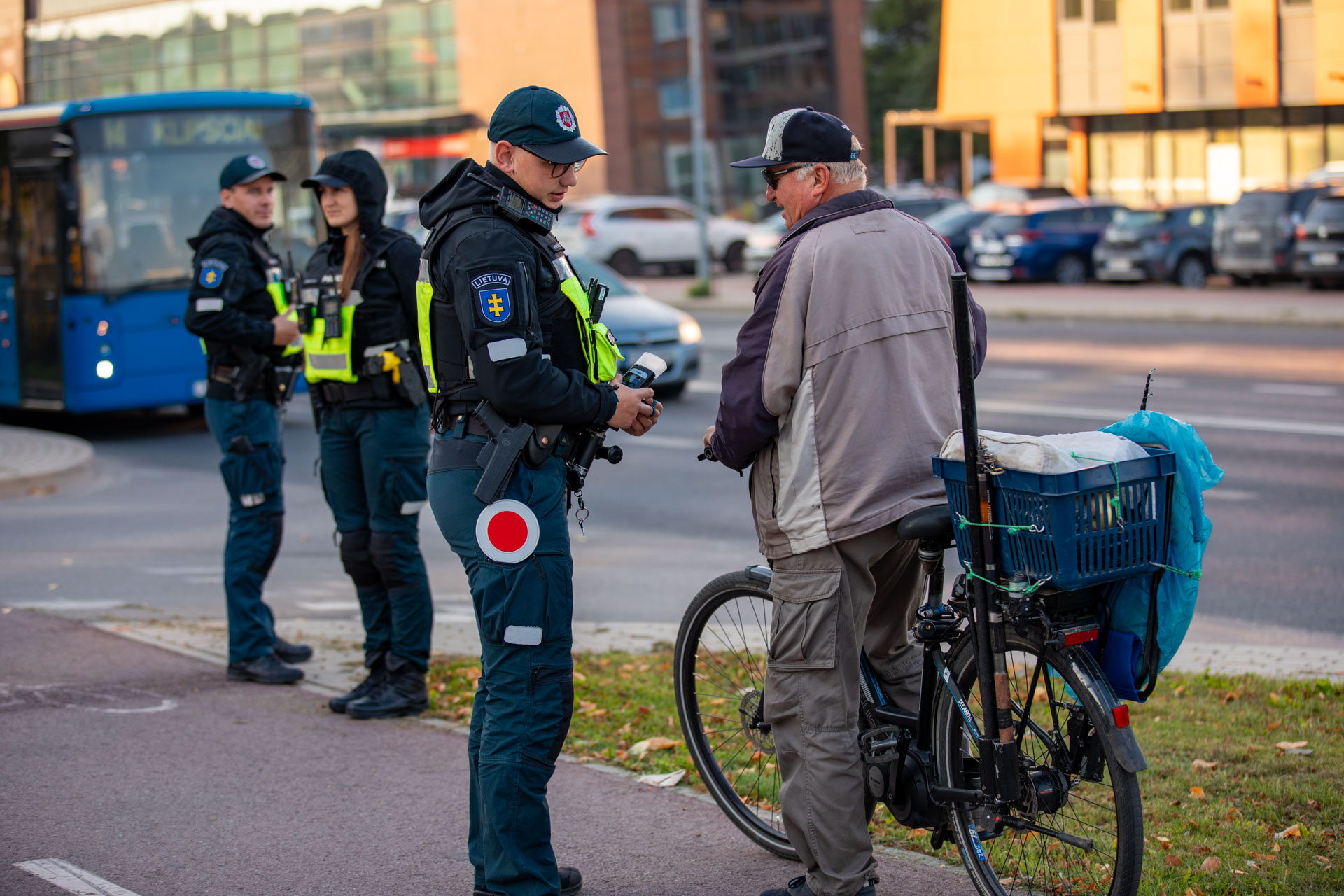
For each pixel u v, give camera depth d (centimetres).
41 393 1402
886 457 324
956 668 335
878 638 366
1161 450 299
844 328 323
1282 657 579
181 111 1391
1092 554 291
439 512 350
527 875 338
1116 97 3734
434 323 345
